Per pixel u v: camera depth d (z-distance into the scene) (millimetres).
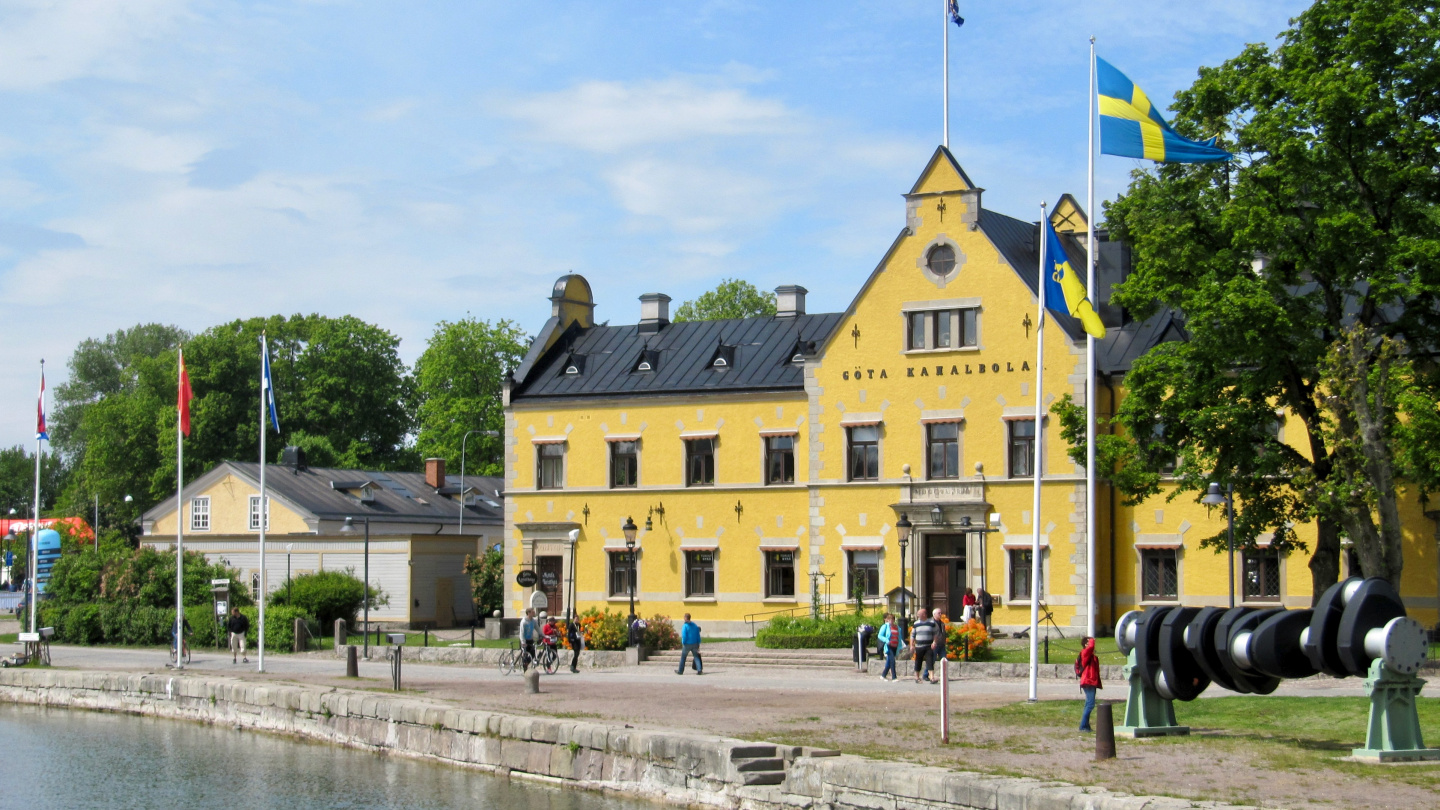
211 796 31984
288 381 107188
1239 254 40906
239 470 78188
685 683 42688
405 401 111312
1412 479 38688
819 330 64000
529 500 65375
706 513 61812
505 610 65375
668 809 28406
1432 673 37656
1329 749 25156
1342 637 23688
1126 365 54594
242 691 43656
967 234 57000
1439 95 39344
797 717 32438
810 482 59375
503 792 31094
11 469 169500
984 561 55625
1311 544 51562
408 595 72750
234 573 69312
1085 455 43844
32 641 55906
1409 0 39594
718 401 62031
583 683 43344
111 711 48844
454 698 38344
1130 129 36844
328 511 76375
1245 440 41219
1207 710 31125
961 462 56531
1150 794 20938
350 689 41594
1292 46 40812
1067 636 54094
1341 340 36562
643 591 62719
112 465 106562
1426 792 20797
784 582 60438
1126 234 45719
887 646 43219
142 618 66438
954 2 58375
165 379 107688
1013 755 25641
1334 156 39156
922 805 23219
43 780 34344
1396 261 37938
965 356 56719
